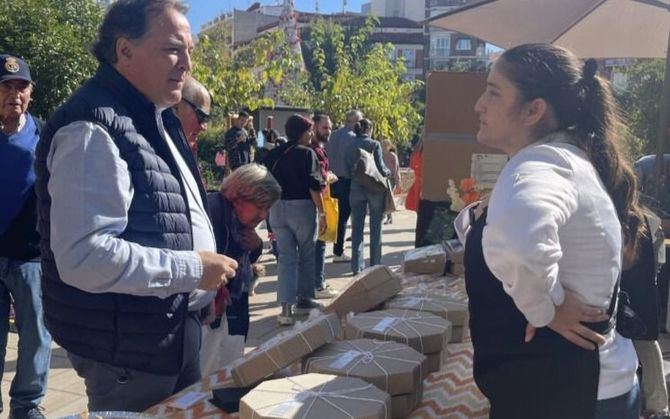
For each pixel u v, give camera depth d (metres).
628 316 1.41
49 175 1.58
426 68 47.00
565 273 1.26
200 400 1.64
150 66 1.65
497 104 1.38
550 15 3.97
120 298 1.62
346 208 7.31
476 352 1.38
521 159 1.27
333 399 1.37
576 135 1.38
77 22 14.39
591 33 4.21
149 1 1.66
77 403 3.54
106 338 1.63
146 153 1.63
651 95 12.21
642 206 1.92
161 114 1.93
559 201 1.18
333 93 15.23
